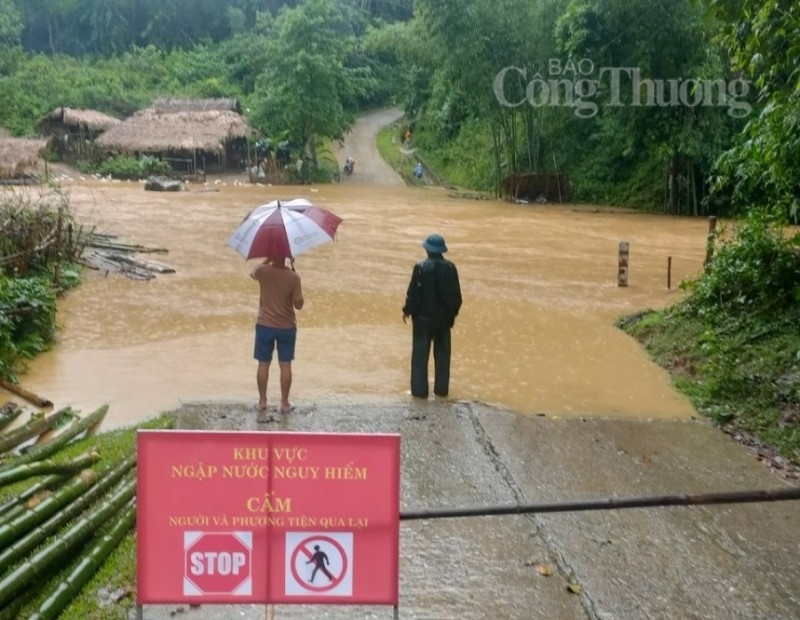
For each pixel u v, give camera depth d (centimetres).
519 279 1584
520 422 780
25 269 1230
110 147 4309
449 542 527
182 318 1173
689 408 862
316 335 1109
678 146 3262
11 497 543
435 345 860
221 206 2830
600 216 3080
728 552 531
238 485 329
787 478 666
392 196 3688
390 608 447
